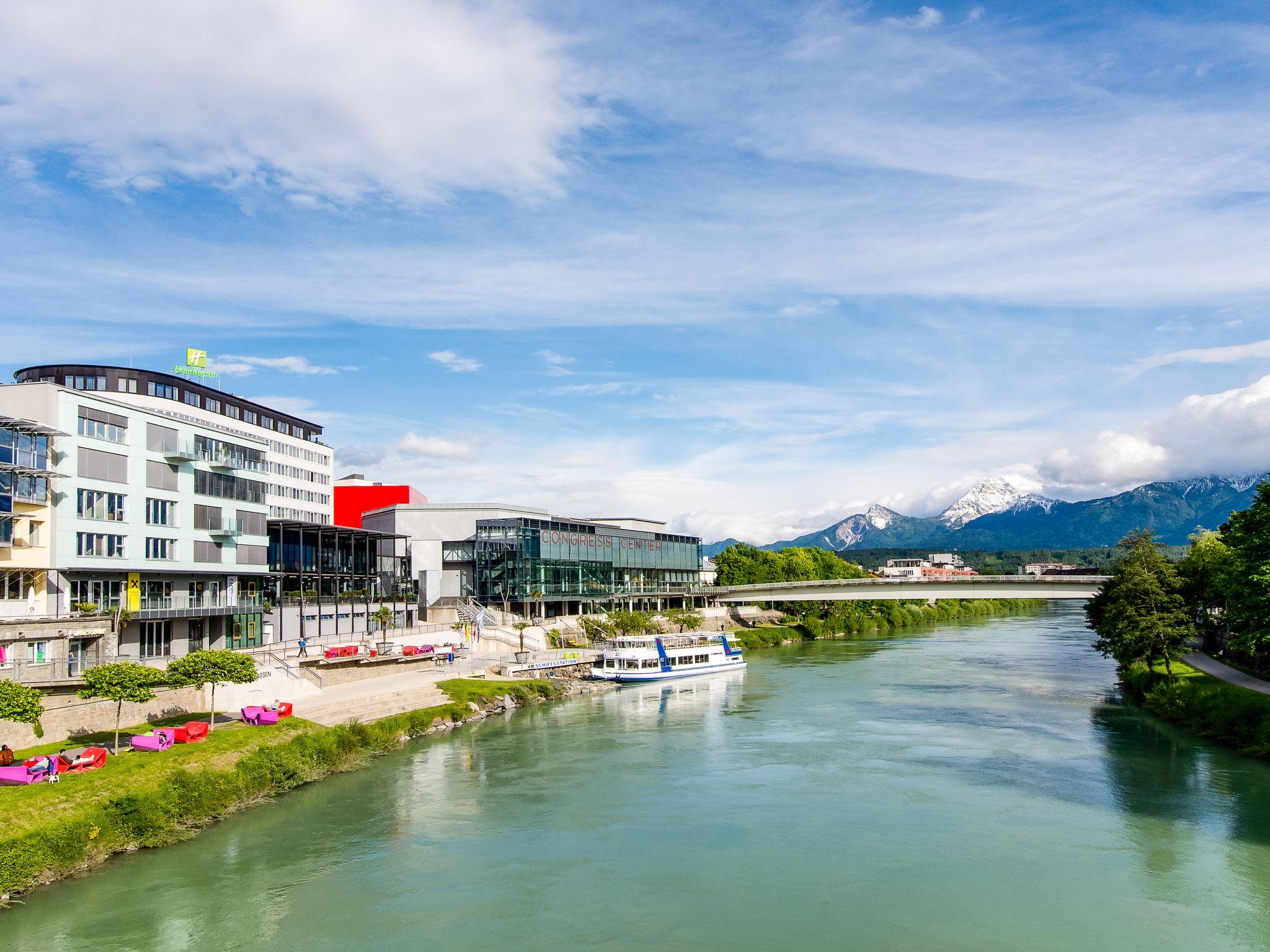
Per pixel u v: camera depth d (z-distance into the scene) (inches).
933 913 1653.5
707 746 2997.0
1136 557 3966.5
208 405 5615.2
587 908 1679.4
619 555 7170.3
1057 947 1520.7
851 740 3070.9
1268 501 3088.1
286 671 3171.8
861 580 6648.6
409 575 6245.1
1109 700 3855.8
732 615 7593.5
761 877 1827.0
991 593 6072.8
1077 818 2174.0
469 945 1530.5
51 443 2810.0
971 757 2797.7
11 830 1737.2
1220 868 1850.4
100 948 1491.1
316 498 6855.3
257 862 1893.5
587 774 2630.4
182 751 2297.0
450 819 2192.4
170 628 3346.5
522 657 4709.6
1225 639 4335.6
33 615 2716.5
